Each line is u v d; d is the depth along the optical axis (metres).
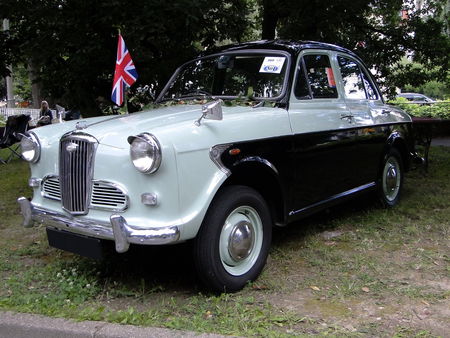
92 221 3.42
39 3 6.32
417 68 9.80
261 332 2.93
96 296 3.61
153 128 3.34
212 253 3.41
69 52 6.62
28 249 4.71
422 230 5.09
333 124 4.70
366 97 5.64
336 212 5.88
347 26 8.88
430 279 3.83
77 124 3.79
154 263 4.29
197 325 3.01
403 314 3.23
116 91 5.45
